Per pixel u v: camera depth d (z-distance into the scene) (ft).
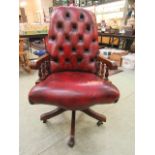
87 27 4.64
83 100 3.42
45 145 4.20
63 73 4.50
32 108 5.79
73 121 4.35
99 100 3.55
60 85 3.66
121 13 10.83
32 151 4.01
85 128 4.85
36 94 3.53
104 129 4.83
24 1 10.27
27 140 4.34
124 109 5.83
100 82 3.87
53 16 4.50
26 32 9.16
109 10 11.54
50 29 4.51
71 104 3.42
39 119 5.20
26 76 8.73
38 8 10.89
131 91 7.18
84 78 4.11
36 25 9.75
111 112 5.66
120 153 4.01
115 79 8.55
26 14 10.25
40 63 4.26
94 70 4.75
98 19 12.16
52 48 4.54
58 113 4.97
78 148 4.13
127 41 11.25
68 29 4.52
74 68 4.75
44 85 3.71
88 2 12.75
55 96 3.44
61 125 4.97
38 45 11.22
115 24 11.03
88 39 4.62
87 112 4.91
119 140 4.41
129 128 4.87
